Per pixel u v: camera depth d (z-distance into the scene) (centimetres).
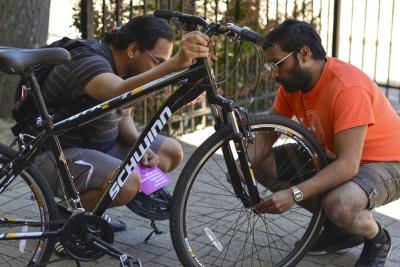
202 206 397
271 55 313
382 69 794
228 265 340
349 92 308
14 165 294
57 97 318
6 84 567
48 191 302
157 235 371
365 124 306
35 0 563
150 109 553
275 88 650
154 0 550
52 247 306
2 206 347
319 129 327
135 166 307
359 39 876
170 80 291
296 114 341
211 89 299
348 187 312
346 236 350
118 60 329
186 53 285
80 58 312
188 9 548
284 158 337
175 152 369
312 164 327
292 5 643
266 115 312
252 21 596
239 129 302
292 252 334
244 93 614
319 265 344
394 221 400
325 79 317
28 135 304
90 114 294
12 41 561
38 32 570
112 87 301
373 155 328
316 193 311
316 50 313
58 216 305
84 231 301
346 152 307
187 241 308
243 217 369
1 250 342
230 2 586
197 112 572
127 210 404
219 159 351
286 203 307
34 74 302
